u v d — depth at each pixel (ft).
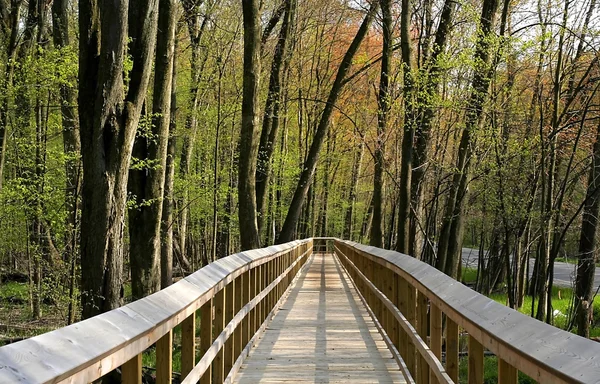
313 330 31.76
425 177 60.08
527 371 6.79
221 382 18.83
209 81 71.87
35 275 57.36
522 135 53.11
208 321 16.19
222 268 18.52
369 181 149.18
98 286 28.43
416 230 53.57
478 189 55.36
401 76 62.75
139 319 9.02
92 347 6.89
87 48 28.58
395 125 68.13
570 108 57.16
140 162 39.40
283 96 91.04
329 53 106.93
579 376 5.27
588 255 54.60
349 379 21.65
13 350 5.71
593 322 57.52
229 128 85.81
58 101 52.95
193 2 65.57
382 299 25.98
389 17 61.05
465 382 41.86
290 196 117.80
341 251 79.92
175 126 62.44
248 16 55.98
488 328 8.38
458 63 47.06
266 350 26.63
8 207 48.80
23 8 64.90
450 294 11.81
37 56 47.37
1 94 45.85
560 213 50.65
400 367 21.67
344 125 120.98
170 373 10.81
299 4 95.76
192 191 72.79
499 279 94.99
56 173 49.78
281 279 40.73
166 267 57.93
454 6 49.42
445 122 64.90
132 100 29.66
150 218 40.70
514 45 46.03
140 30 29.55
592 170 53.78
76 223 48.42
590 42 48.52
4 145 47.83
